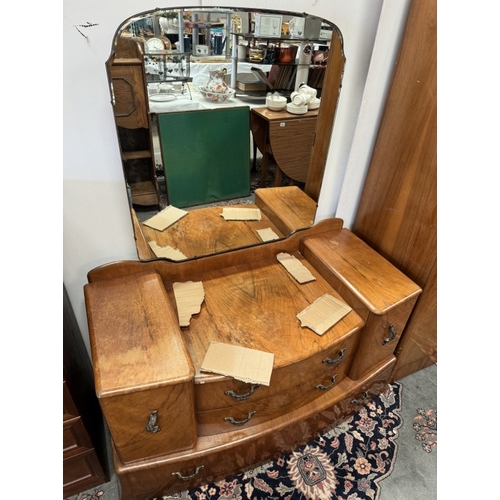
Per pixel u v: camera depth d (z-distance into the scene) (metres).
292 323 0.95
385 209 1.18
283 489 1.07
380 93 1.06
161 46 0.74
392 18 0.93
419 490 1.09
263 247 1.16
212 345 0.86
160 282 0.96
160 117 0.81
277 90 0.92
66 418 0.85
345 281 1.04
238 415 0.95
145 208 0.92
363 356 1.08
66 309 0.93
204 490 1.06
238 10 0.77
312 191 1.17
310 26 0.86
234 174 0.99
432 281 1.09
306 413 1.05
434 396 1.37
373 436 1.23
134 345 0.78
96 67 0.72
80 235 0.92
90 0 0.65
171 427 0.82
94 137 0.80
